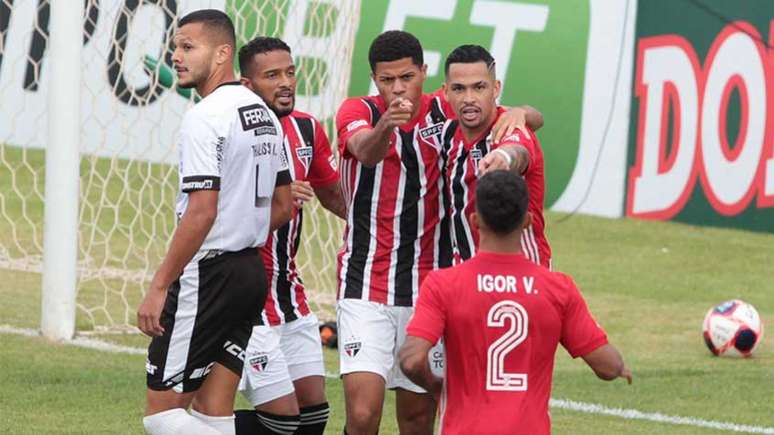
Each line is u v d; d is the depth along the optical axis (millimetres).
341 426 26547
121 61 44156
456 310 16766
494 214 16766
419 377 16859
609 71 53094
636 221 52719
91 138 46250
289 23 41250
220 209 19344
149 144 44688
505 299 16781
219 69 19766
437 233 22656
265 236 20109
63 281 32781
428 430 22984
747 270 47375
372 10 54031
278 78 22641
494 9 53844
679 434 26625
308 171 23891
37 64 50844
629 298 42438
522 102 53094
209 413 20156
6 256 43156
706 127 52344
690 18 52188
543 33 53500
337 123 22969
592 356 16984
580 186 53125
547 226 51625
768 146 51938
